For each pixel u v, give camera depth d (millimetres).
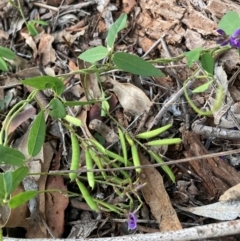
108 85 184
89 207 166
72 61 196
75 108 182
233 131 167
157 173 164
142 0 196
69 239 146
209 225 139
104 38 200
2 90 193
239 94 175
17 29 210
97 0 205
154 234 143
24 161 144
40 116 144
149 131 169
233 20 158
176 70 183
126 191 154
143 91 184
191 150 166
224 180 160
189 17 187
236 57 175
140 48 194
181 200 164
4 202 138
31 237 162
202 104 177
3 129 165
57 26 208
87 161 161
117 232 164
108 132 176
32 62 202
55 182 170
